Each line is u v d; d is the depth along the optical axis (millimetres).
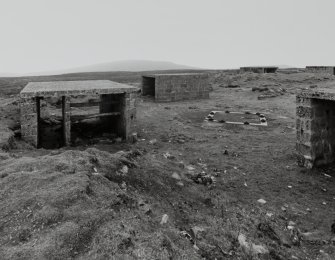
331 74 36406
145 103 23469
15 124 12336
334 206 8008
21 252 3990
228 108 21953
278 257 5492
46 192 5254
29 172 6082
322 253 5906
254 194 8438
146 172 7531
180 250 4641
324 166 10625
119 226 4617
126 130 13102
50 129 14297
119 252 4090
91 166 6516
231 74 40594
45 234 4371
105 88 12508
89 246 4219
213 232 5809
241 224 6406
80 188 5328
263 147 12734
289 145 12961
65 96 11891
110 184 6043
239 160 11117
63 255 4000
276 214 7371
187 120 17766
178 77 24609
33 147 10438
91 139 13039
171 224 5562
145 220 5184
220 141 13609
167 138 13945
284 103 23609
